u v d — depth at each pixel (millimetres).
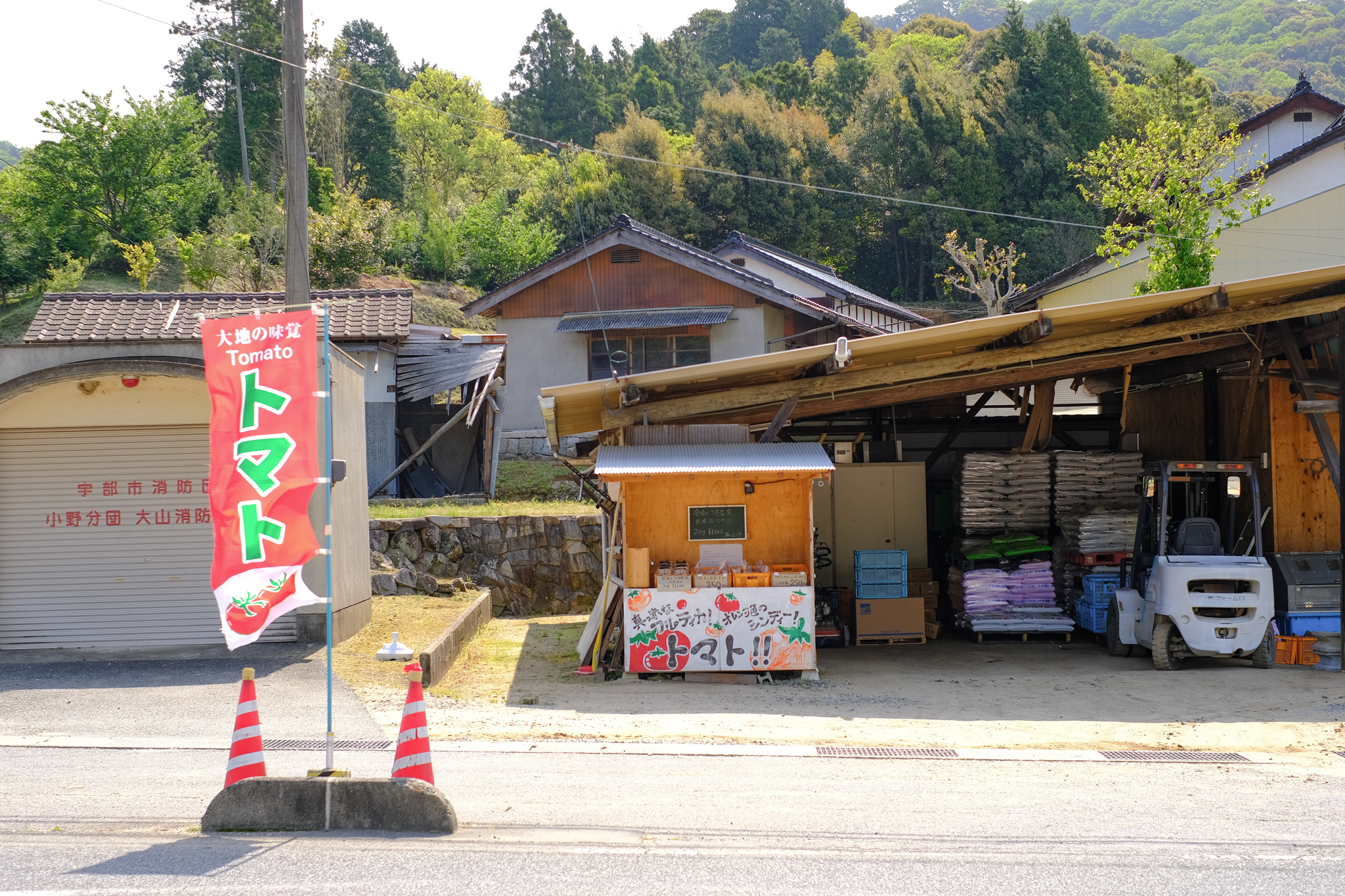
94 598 12453
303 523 6559
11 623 12352
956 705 10508
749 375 12805
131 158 43250
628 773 7648
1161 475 12664
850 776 7641
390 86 80375
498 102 82312
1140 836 6129
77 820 6312
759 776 7613
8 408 12312
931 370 13250
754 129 54281
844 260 58062
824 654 13984
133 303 18750
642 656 11555
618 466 11438
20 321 37188
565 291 27391
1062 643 14891
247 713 6355
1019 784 7426
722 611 11602
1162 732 9320
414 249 48031
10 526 12430
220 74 56156
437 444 22859
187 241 38656
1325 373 14016
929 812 6637
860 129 60094
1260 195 20547
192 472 12602
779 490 12250
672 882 5223
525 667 12445
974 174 56688
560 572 17469
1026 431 16891
